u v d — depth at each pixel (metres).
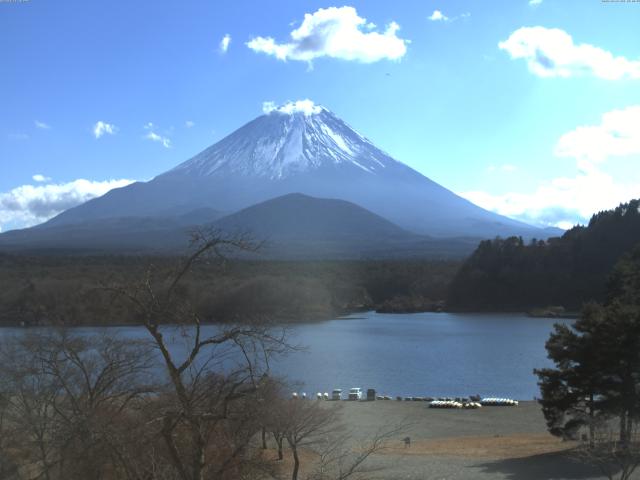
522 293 189.50
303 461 31.12
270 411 19.98
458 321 161.88
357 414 53.44
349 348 104.81
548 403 34.62
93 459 17.39
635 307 33.94
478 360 93.56
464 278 198.38
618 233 178.75
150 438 15.68
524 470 29.47
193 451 15.62
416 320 164.88
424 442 42.06
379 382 75.38
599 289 172.88
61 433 17.72
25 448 21.50
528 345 111.25
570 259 187.50
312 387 70.25
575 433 35.66
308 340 113.44
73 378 22.84
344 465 29.44
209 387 16.06
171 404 16.20
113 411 18.52
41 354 23.81
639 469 27.58
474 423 50.56
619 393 33.09
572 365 35.47
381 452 36.00
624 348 32.06
